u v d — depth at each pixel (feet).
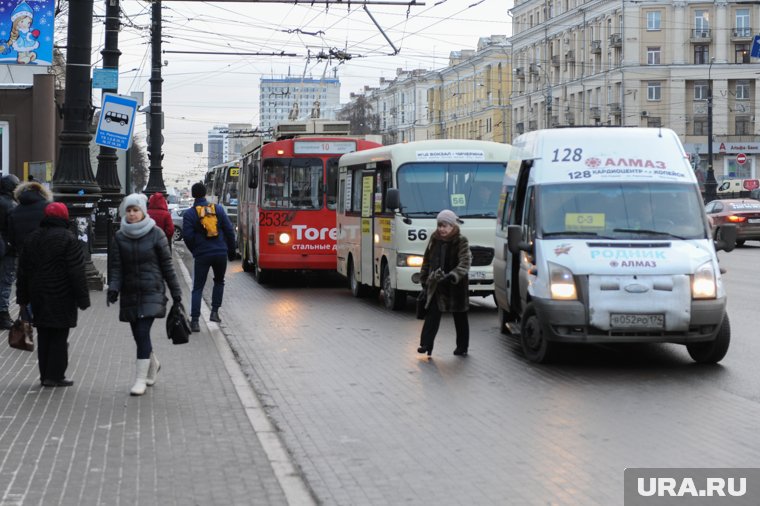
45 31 97.96
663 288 36.42
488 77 330.95
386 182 58.80
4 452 23.86
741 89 260.62
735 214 120.88
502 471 23.06
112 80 70.90
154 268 31.76
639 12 257.14
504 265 45.14
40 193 40.78
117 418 27.96
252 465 23.03
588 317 36.45
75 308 32.14
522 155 43.83
